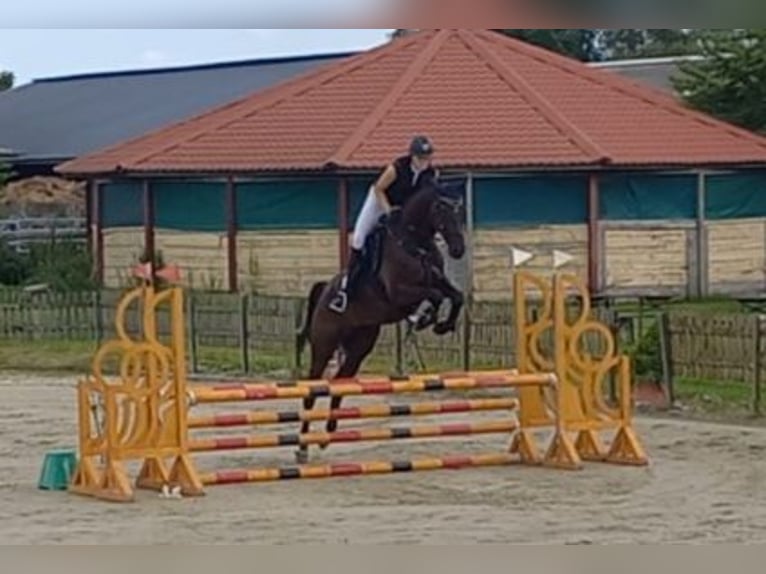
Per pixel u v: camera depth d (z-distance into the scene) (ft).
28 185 186.50
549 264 120.98
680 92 149.38
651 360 69.87
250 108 130.11
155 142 132.77
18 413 72.49
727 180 126.52
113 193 132.77
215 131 128.26
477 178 120.06
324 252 121.60
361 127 123.24
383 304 53.11
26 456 59.21
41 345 101.19
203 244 126.41
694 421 65.98
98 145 187.32
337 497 49.16
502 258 120.47
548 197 121.49
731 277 126.52
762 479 51.85
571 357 54.49
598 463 55.16
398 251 52.49
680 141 125.18
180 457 49.52
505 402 55.11
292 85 132.46
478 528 43.01
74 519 45.19
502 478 52.47
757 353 68.54
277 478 50.55
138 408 48.93
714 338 70.69
